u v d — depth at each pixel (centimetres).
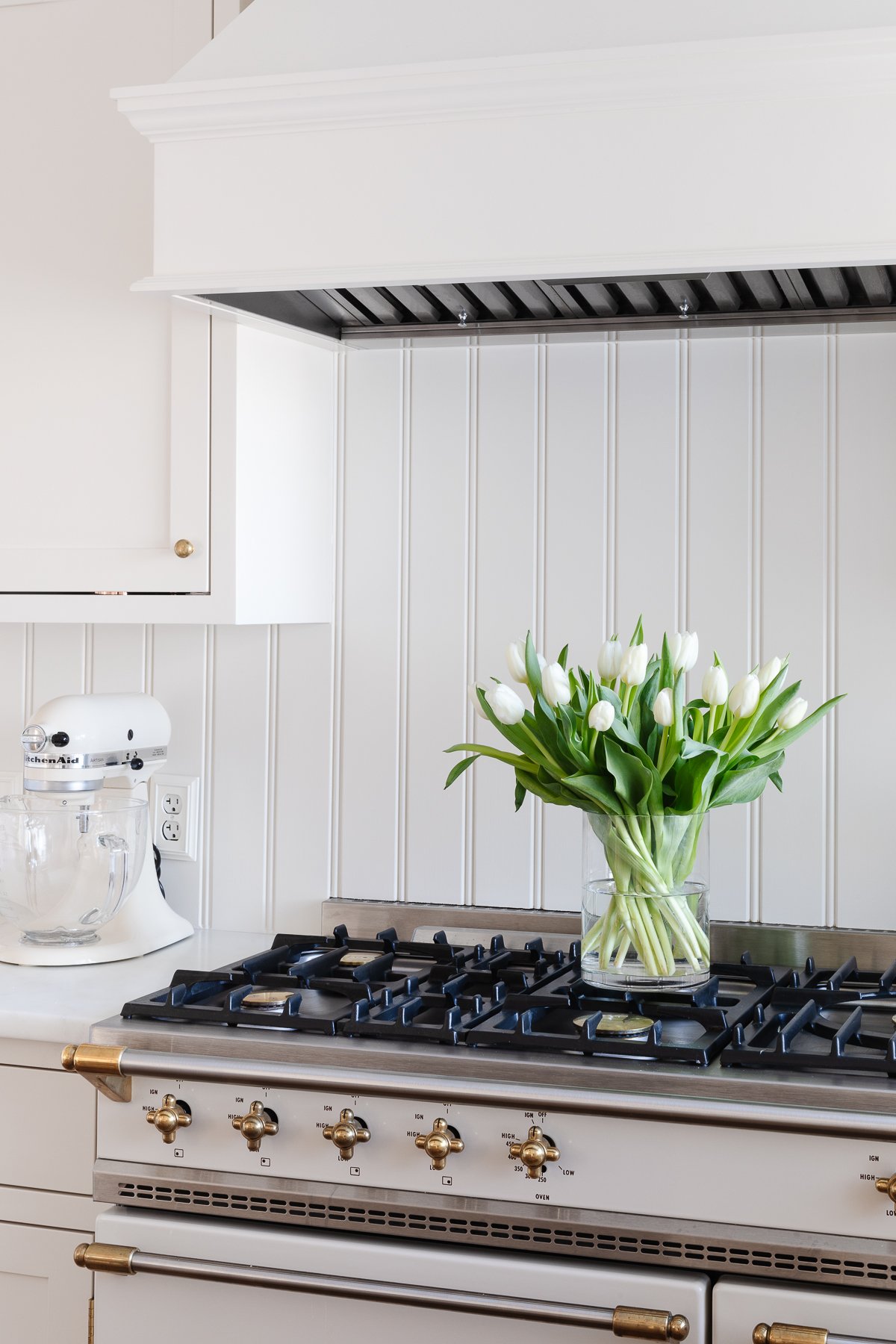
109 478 176
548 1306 125
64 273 178
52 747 176
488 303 173
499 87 144
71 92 179
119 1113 143
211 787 204
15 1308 157
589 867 158
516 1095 128
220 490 170
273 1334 136
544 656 189
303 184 154
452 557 193
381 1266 131
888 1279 119
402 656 195
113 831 179
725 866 181
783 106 139
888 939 174
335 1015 145
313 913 199
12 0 181
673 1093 125
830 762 178
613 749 148
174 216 159
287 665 201
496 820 191
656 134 142
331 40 155
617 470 186
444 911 191
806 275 156
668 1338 120
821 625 178
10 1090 157
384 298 174
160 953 188
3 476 181
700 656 182
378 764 196
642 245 143
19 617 181
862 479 177
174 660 206
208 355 170
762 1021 145
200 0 174
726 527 182
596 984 155
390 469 196
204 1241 137
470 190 148
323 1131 135
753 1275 123
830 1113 120
